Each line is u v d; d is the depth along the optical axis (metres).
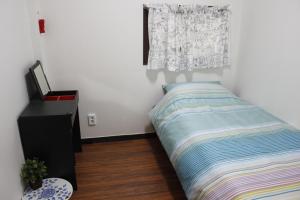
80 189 2.25
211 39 2.96
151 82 3.03
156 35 2.79
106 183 2.34
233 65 3.22
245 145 1.90
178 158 1.98
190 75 3.12
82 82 2.85
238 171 1.60
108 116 3.04
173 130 2.28
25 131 1.98
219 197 1.47
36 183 1.98
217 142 1.94
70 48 2.71
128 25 2.77
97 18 2.68
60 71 2.77
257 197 1.38
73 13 2.61
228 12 2.94
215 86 2.95
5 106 1.74
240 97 3.16
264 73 2.68
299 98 2.23
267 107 2.66
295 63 2.25
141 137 3.22
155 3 2.75
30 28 2.36
